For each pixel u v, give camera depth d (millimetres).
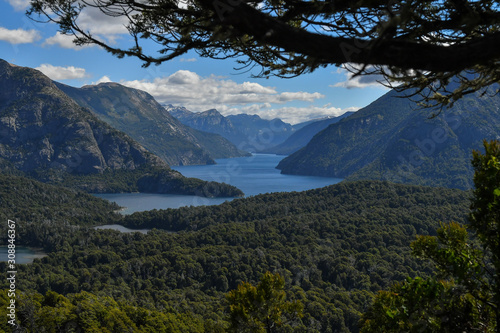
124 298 65750
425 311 4992
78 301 44156
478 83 3742
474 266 4926
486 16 2957
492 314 4926
